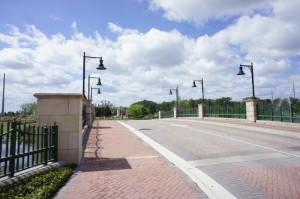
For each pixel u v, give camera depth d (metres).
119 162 9.74
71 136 9.70
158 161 9.82
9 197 5.48
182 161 9.66
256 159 9.56
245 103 30.23
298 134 16.62
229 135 16.89
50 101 9.82
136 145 13.66
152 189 6.53
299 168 8.15
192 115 44.59
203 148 12.30
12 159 6.67
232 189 6.41
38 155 8.61
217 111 36.53
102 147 13.05
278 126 22.45
